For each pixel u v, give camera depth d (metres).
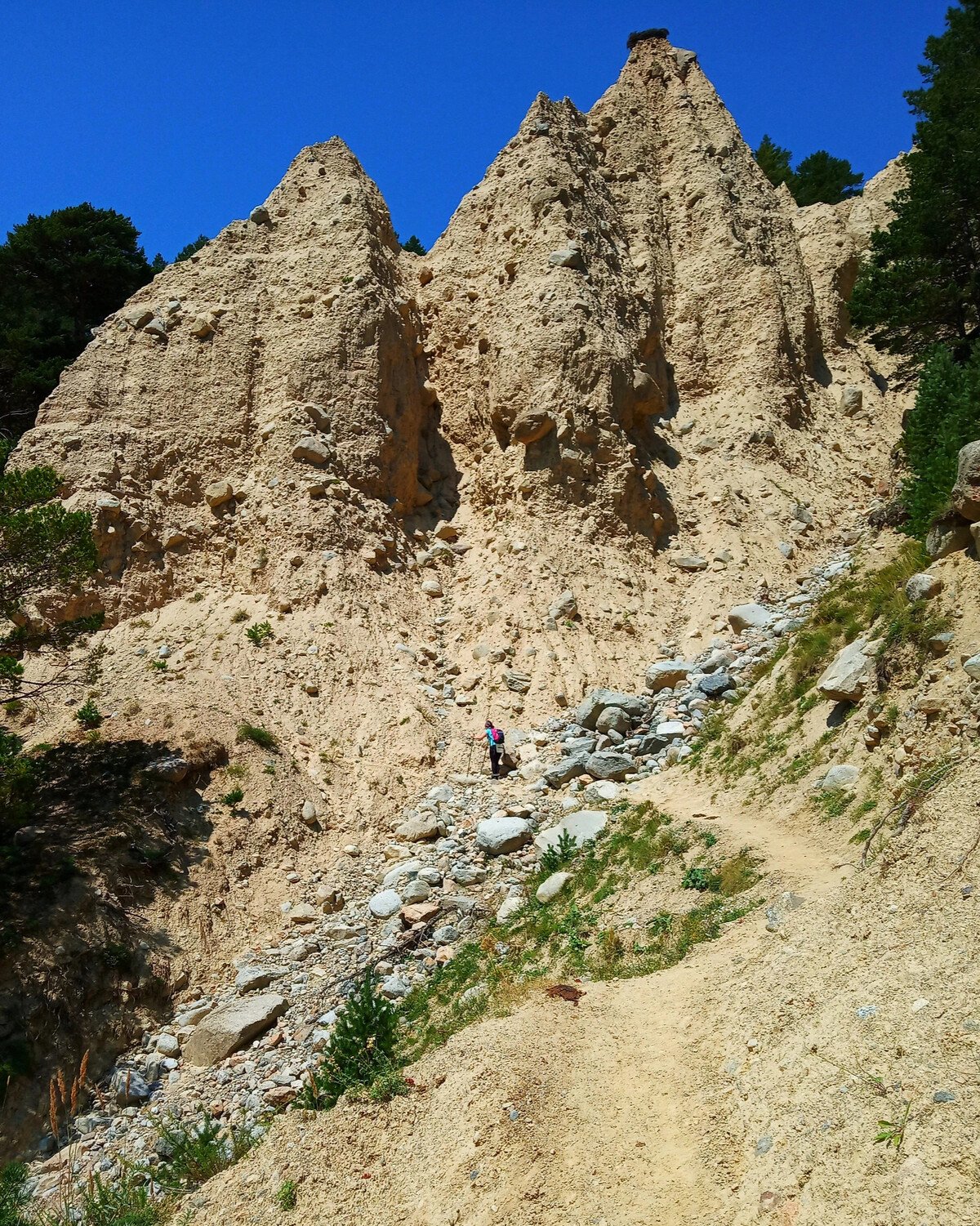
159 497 22.83
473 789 17.58
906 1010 5.98
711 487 24.88
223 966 13.98
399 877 15.22
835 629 14.47
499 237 27.73
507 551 22.39
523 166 28.41
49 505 16.39
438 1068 8.27
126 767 16.05
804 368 29.33
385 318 25.39
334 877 15.78
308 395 24.06
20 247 32.47
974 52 26.45
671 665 19.28
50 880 13.60
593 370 24.09
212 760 16.75
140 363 24.56
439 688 20.38
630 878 11.87
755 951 8.31
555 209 26.83
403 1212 6.82
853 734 11.71
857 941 7.07
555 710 19.38
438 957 12.68
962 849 6.90
